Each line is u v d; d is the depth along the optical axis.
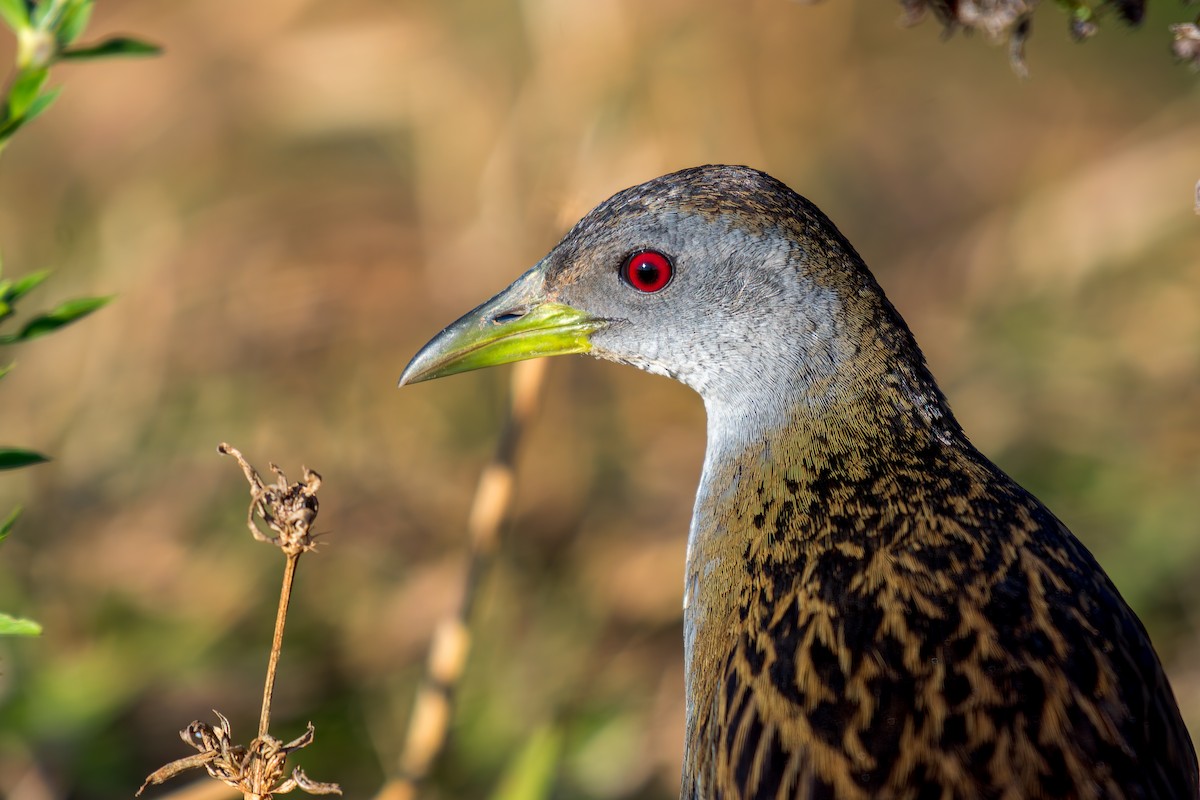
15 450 5.89
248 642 10.66
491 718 10.07
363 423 12.48
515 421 8.55
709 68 13.45
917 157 14.90
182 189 14.55
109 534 11.30
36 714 9.84
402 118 14.55
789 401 6.90
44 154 15.06
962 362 12.88
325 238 14.12
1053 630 5.71
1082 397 12.14
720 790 5.94
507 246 13.22
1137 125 14.87
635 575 11.21
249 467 5.63
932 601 5.83
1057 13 15.80
